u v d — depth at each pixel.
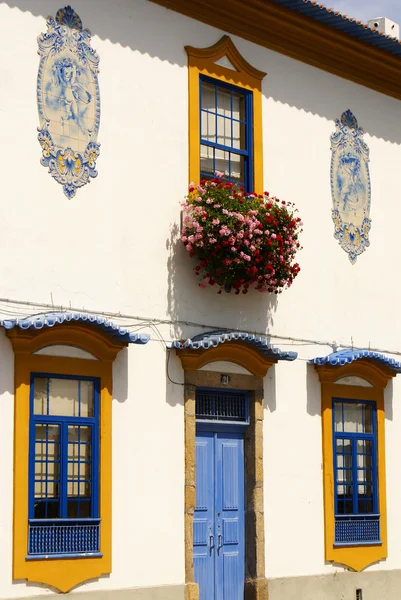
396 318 17.23
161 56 14.09
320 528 15.40
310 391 15.60
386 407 16.73
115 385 13.02
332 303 16.17
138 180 13.61
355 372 16.14
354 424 16.27
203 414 14.28
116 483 12.88
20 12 12.48
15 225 12.20
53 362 12.34
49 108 12.67
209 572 14.12
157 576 13.15
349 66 16.86
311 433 15.51
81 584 12.31
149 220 13.68
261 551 14.48
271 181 15.45
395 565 16.45
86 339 12.62
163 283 13.76
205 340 13.61
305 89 16.16
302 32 15.78
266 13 15.20
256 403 14.70
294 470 15.17
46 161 12.59
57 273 12.56
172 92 14.17
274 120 15.59
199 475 14.18
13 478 11.80
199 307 14.19
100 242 13.08
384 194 17.34
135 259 13.45
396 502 16.69
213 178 14.76
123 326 13.21
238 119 15.22
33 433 12.09
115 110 13.44
